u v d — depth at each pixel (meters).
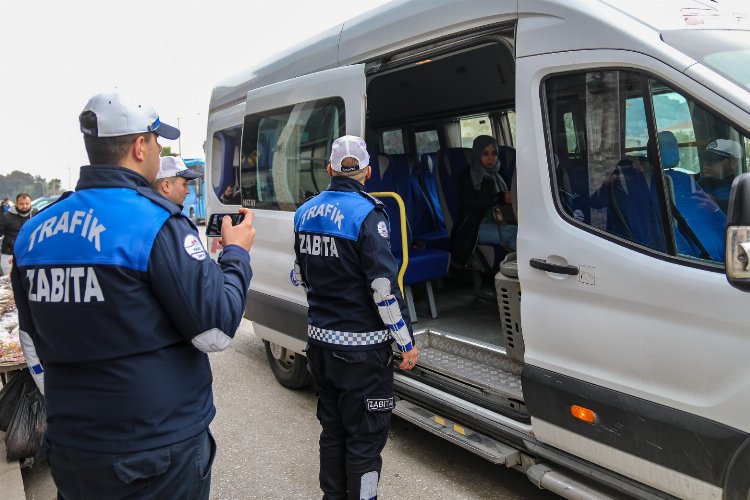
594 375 2.34
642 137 2.21
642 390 2.19
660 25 2.22
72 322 1.54
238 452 3.66
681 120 2.09
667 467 2.14
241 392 4.66
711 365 1.98
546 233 2.47
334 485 2.68
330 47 3.65
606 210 2.31
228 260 1.82
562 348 2.45
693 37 2.17
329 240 2.54
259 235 4.27
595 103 2.33
